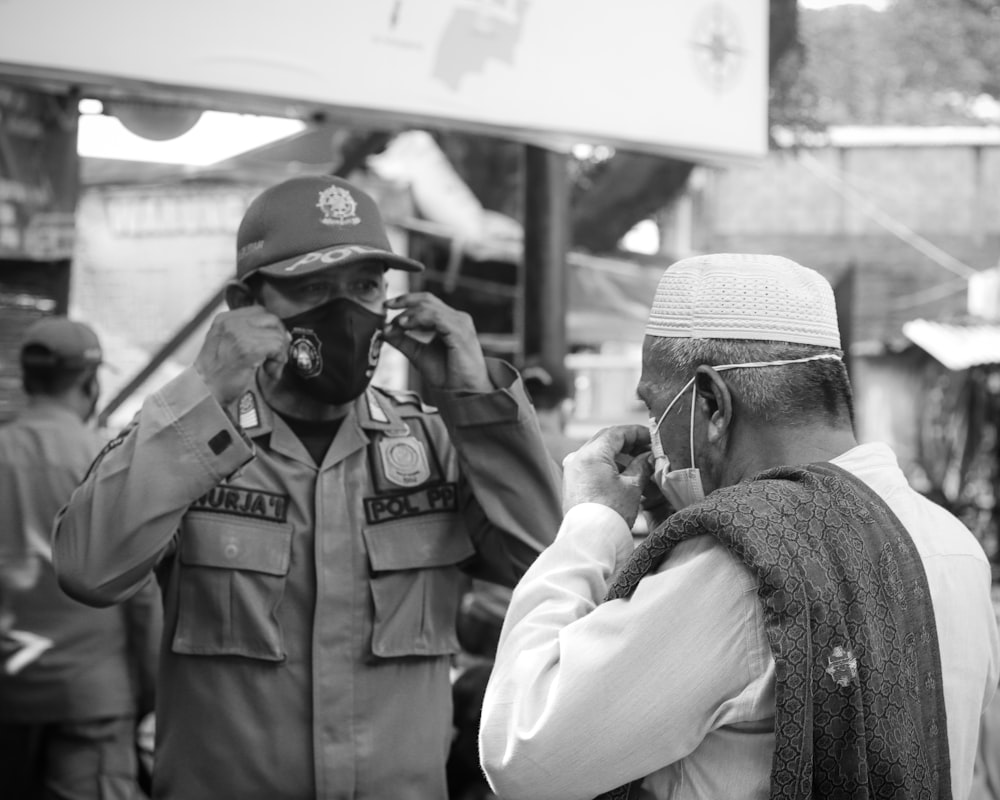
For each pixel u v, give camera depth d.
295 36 2.51
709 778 1.35
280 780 1.93
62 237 4.96
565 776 1.35
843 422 1.50
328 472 2.04
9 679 3.32
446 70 2.66
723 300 1.46
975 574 1.47
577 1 2.80
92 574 1.85
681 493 1.53
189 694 1.97
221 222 6.11
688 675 1.32
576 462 1.65
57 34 2.32
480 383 2.10
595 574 1.52
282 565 1.97
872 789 1.30
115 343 6.09
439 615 2.10
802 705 1.26
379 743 1.99
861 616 1.31
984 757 2.77
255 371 1.91
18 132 4.85
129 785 3.43
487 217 6.59
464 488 2.18
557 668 1.40
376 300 2.07
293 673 1.96
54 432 3.45
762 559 1.29
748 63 3.04
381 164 6.50
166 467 1.84
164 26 2.40
